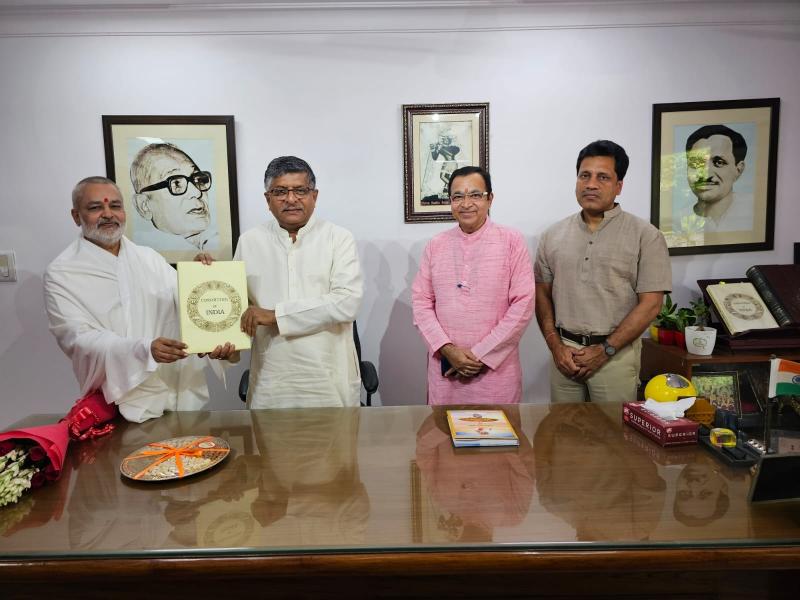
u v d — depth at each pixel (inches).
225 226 106.3
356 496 42.3
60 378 109.0
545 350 113.3
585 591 39.6
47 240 105.6
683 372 91.1
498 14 103.2
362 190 107.4
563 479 44.5
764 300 95.7
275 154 105.7
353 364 83.3
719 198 109.4
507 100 105.7
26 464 46.0
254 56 103.1
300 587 39.6
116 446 54.3
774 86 107.4
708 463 47.0
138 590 39.3
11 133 102.7
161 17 100.8
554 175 108.0
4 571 34.9
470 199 78.5
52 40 100.8
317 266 78.4
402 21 102.8
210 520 39.3
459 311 80.3
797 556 34.8
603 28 104.5
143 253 73.4
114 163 103.1
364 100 105.1
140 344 61.4
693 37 105.3
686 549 35.2
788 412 51.3
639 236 82.5
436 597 39.8
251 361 81.7
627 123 107.2
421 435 54.9
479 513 39.5
